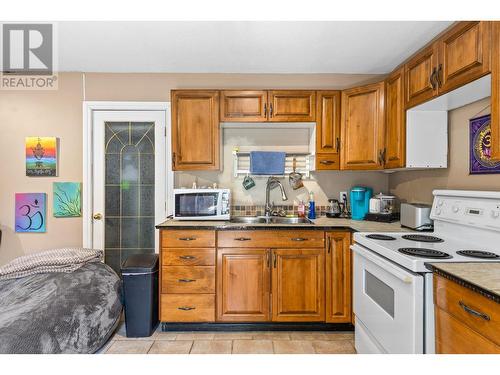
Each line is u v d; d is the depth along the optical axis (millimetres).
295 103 2482
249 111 2479
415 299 1209
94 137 2705
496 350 882
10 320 1383
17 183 2684
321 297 2189
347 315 2180
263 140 2785
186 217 2408
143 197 2725
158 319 2299
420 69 1831
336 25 1910
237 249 2186
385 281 1440
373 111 2324
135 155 2717
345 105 2453
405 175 2541
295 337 2135
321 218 2639
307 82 2738
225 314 2186
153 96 2705
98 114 2705
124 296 2123
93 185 2701
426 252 1380
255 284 2188
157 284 2271
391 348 1378
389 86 2221
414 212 1993
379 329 1499
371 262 1605
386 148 2250
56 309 1540
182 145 2465
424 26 1920
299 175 2705
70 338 1502
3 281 1808
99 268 2125
